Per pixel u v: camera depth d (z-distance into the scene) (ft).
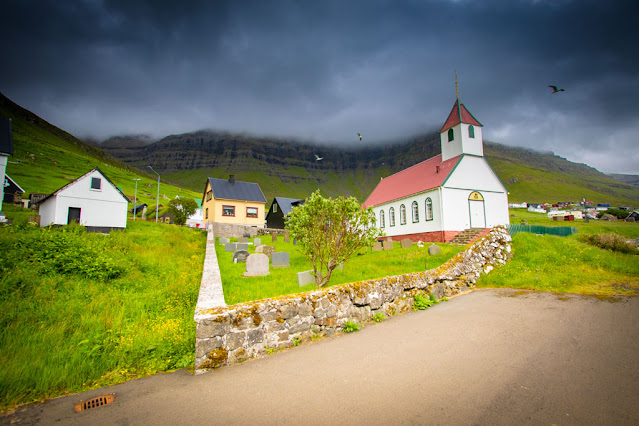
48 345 18.97
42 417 13.00
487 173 100.01
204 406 13.50
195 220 186.70
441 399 13.29
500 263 45.60
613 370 15.53
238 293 29.76
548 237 55.52
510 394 13.57
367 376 15.70
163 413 13.02
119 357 18.49
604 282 37.52
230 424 12.01
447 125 104.99
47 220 80.59
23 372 15.89
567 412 12.14
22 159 257.96
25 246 36.27
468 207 95.09
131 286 33.04
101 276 33.53
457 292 36.32
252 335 19.17
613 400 12.89
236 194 144.56
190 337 20.35
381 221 126.21
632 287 34.73
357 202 34.40
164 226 99.76
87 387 15.85
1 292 25.82
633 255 51.06
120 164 638.12
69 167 293.43
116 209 84.48
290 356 18.95
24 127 504.43
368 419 11.99
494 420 11.73
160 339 20.10
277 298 21.35
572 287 35.83
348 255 34.19
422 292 31.86
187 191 411.95
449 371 15.94
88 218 80.43
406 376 15.55
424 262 50.01
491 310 27.71
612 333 20.71
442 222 91.30
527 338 20.31
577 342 19.33
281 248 77.92
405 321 25.67
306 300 22.20
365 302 25.71
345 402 13.30
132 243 55.93
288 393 14.29
